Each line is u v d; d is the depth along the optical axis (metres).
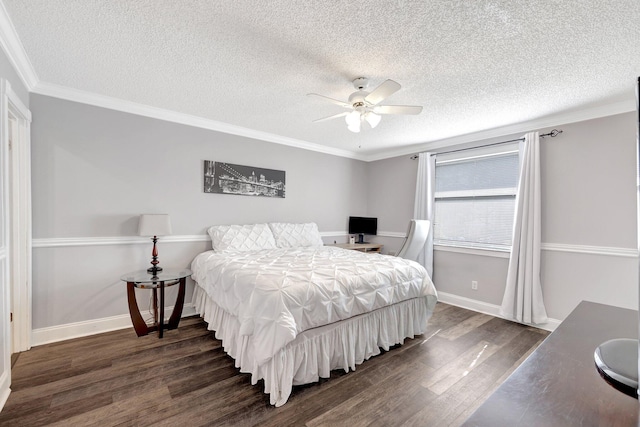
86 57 2.16
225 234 3.54
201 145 3.56
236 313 2.20
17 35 1.89
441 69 2.25
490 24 1.71
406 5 1.58
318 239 4.36
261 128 3.86
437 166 4.40
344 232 5.21
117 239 3.00
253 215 4.05
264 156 4.14
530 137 3.29
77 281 2.80
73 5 1.62
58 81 2.56
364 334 2.45
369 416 1.78
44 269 2.65
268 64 2.23
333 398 1.95
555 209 3.19
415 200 4.54
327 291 2.14
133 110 3.08
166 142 3.31
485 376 2.24
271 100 2.93
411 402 1.92
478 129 3.70
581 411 0.62
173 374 2.18
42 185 2.63
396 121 3.42
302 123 3.64
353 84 2.49
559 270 3.15
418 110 2.41
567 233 3.10
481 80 2.41
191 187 3.49
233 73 2.38
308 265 2.57
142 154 3.15
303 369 2.05
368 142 4.49
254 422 1.70
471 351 2.65
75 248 2.79
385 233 5.16
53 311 2.69
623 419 0.59
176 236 3.38
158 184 3.26
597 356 0.81
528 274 3.25
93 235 2.88
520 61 2.11
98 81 2.55
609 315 1.24
